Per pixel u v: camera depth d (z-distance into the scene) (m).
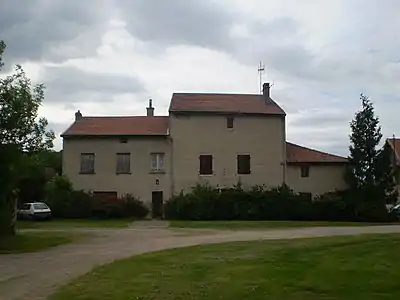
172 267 13.74
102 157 45.62
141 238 25.34
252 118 46.41
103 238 25.36
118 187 45.38
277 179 46.25
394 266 11.73
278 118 46.75
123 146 45.75
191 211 43.56
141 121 48.44
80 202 43.69
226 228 33.09
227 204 43.72
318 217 44.44
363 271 11.32
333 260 12.78
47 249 20.52
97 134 45.50
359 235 19.34
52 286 12.07
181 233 28.70
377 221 43.59
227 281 11.26
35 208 41.28
